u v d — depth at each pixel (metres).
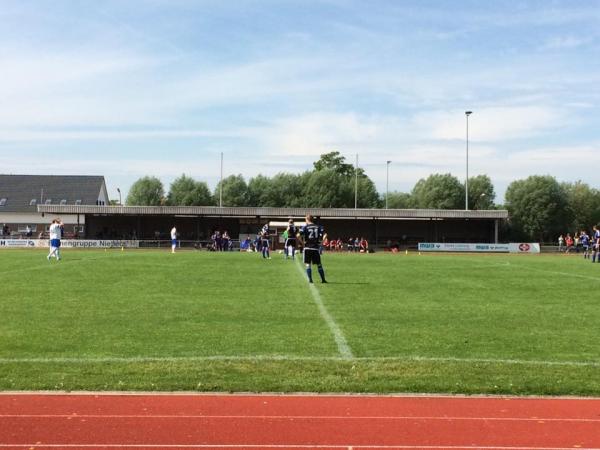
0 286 17.53
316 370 8.09
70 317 12.23
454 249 60.91
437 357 8.91
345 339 10.18
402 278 21.27
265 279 20.23
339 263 30.45
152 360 8.55
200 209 64.69
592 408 6.82
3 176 90.50
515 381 7.67
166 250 53.16
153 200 102.56
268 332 10.78
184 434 5.92
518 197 94.19
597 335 10.77
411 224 71.12
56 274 21.44
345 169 130.75
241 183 102.25
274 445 5.68
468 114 69.31
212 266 26.11
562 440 5.90
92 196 88.88
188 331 10.84
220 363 8.39
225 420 6.32
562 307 14.23
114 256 34.53
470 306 14.21
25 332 10.62
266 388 7.33
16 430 5.99
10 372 7.86
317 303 14.45
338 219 70.44
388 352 9.23
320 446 5.68
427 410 6.70
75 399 6.91
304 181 103.50
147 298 15.12
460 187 108.25
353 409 6.71
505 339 10.34
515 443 5.81
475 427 6.21
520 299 15.65
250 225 68.62
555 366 8.41
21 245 56.97
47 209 63.59
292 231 31.88
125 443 5.69
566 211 94.31
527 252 61.03
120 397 7.00
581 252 62.00
